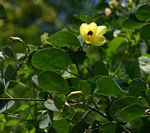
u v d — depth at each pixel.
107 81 0.66
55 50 0.67
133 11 0.75
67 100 0.68
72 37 0.70
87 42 0.72
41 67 0.67
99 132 0.67
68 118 0.74
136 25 0.75
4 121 0.84
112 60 0.91
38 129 0.79
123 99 0.66
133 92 0.69
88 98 0.69
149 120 0.66
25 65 0.75
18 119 0.82
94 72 0.73
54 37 0.70
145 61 0.86
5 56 0.72
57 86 0.66
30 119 0.80
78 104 0.69
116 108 0.66
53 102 0.67
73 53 0.71
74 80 0.68
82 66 0.80
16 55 0.73
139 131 0.67
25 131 0.84
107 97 0.73
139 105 0.62
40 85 0.66
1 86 0.68
